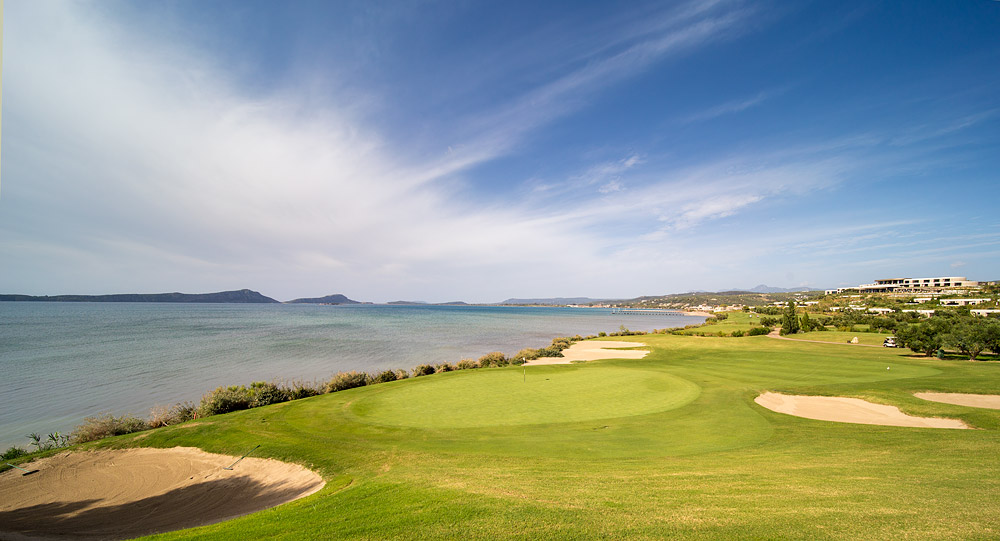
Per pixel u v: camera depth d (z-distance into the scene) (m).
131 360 43.25
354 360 46.16
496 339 72.50
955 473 9.69
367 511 8.00
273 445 14.84
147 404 27.53
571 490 8.88
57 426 23.19
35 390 30.75
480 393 23.84
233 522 8.24
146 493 12.10
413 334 79.62
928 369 30.59
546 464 11.71
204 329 81.44
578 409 20.03
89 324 89.38
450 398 22.67
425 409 20.36
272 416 19.33
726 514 7.02
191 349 52.19
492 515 7.33
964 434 14.34
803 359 38.22
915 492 8.15
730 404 20.44
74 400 28.25
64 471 13.62
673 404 20.67
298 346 57.09
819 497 7.91
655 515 7.07
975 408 18.41
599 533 6.34
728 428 16.31
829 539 5.82
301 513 8.26
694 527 6.44
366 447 14.30
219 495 11.80
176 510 10.90
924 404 18.98
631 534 6.25
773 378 27.84
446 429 16.89
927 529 6.13
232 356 47.12
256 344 58.59
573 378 28.12
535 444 14.36
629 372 30.20
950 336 37.66
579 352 50.00
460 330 90.88
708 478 9.73
